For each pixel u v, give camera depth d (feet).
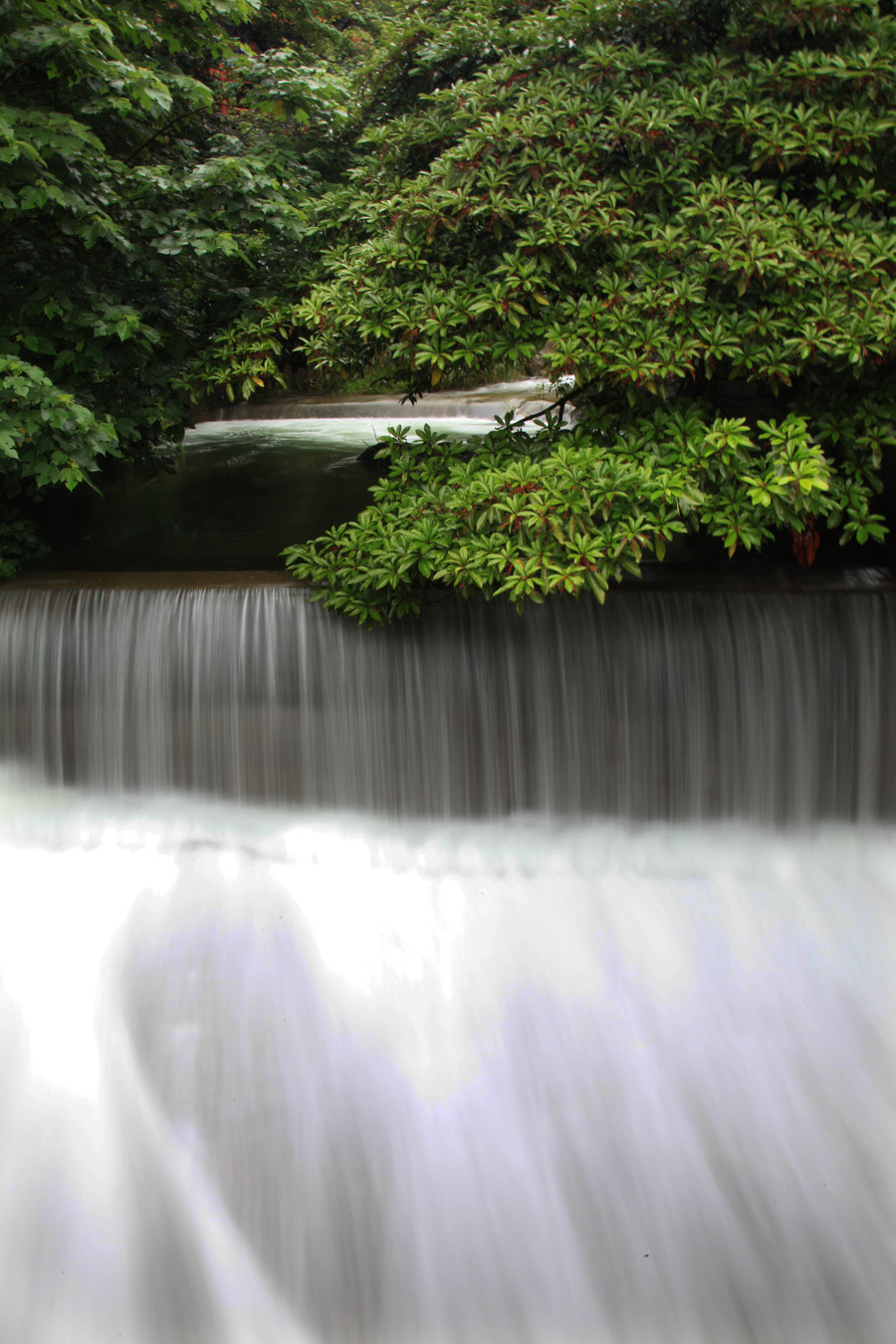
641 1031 14.47
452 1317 11.23
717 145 16.44
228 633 17.62
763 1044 14.32
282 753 17.90
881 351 14.52
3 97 18.70
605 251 16.07
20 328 18.90
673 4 16.72
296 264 21.36
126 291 20.72
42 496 21.70
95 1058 13.76
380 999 14.92
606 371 15.34
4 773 18.17
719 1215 12.20
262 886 16.80
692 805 18.06
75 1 17.19
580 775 17.98
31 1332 10.98
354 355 17.89
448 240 17.20
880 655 17.49
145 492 29.09
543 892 16.90
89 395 19.65
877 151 16.08
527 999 14.98
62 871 16.90
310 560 17.17
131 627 17.71
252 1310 11.23
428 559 14.75
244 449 37.24
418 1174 12.59
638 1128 13.16
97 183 19.24
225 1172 12.51
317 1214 12.14
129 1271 11.50
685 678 17.62
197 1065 13.78
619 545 13.80
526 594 15.79
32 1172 12.38
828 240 15.37
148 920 16.05
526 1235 12.00
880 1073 13.96
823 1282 11.54
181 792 18.17
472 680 17.62
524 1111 13.38
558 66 17.01
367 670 17.60
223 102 27.12
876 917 16.52
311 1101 13.38
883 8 17.53
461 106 17.81
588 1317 11.26
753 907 16.69
